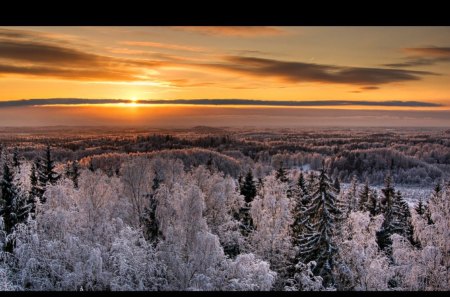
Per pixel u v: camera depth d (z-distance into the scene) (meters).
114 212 34.88
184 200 30.22
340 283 31.00
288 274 35.59
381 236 41.69
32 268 25.81
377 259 29.66
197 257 26.62
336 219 33.72
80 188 36.06
